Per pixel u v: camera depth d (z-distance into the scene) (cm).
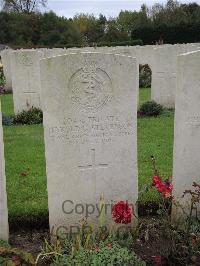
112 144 135
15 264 111
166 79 339
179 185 144
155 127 276
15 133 275
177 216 144
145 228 143
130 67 130
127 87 131
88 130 132
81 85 128
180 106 136
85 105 130
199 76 135
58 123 129
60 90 126
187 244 123
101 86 129
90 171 135
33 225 148
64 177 133
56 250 122
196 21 1024
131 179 139
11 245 136
